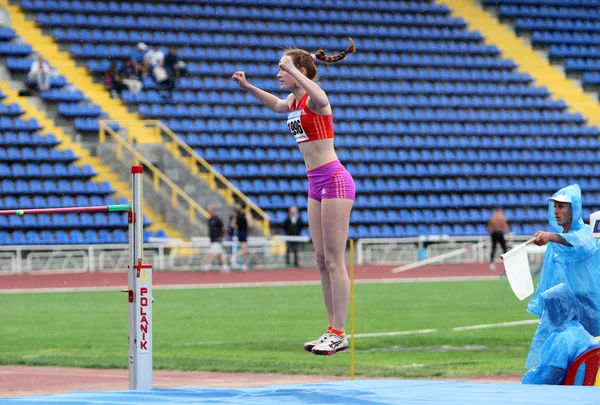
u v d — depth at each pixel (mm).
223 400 16125
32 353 34625
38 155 76875
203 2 93812
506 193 91562
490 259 84875
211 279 68750
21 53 82562
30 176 75625
